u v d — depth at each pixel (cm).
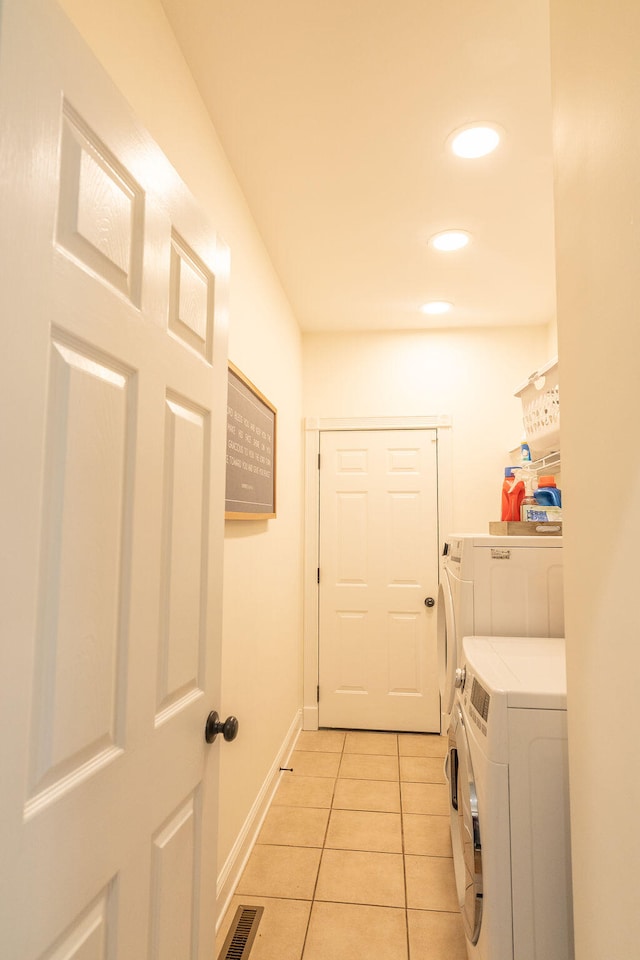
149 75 129
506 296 305
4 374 56
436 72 154
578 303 94
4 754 55
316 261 265
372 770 284
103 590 75
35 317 61
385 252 257
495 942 114
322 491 356
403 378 355
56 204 65
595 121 85
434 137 181
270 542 255
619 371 77
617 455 78
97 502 73
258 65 153
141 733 84
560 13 101
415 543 347
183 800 99
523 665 144
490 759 118
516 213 225
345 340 360
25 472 59
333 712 346
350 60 151
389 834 224
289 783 269
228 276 126
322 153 189
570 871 114
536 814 115
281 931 171
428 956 161
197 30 142
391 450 353
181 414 100
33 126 61
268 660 250
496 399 348
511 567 198
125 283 81
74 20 98
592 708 88
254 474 219
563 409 102
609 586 81
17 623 58
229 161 192
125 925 78
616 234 77
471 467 346
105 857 74
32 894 59
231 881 187
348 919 176
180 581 98
